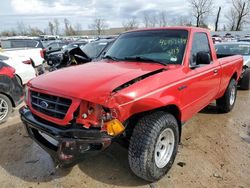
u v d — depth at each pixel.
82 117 2.88
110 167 3.75
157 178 3.34
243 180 3.45
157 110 3.34
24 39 13.45
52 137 2.98
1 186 3.38
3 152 4.26
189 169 3.68
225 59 5.43
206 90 4.51
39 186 3.38
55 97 3.07
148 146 3.06
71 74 3.46
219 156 4.04
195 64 4.12
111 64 3.93
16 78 5.96
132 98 2.93
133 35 4.66
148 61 3.96
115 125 2.82
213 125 5.29
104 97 2.82
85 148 2.86
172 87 3.44
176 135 3.49
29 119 3.32
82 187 3.34
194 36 4.25
